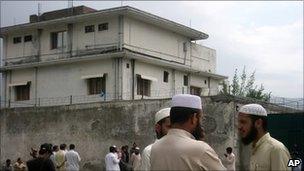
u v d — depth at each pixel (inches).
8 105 1636.3
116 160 778.2
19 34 1649.9
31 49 1616.6
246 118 197.5
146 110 1109.7
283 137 800.9
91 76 1462.8
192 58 1738.4
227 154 802.8
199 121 169.0
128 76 1438.2
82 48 1513.3
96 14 1451.8
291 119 799.1
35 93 1587.1
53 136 1224.8
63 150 830.5
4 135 1299.2
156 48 1568.7
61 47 1553.9
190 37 1720.0
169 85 1598.2
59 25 1560.0
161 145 165.8
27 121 1267.2
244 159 947.3
